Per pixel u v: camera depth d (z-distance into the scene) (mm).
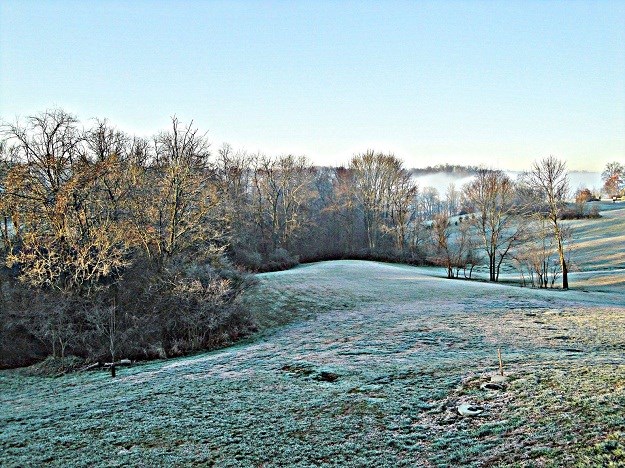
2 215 32719
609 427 10992
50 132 32938
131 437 13945
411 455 11453
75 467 12320
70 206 32125
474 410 13547
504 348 20984
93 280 31250
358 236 83062
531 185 50562
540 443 10898
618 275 50625
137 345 28688
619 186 150500
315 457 11859
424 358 20047
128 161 38000
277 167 77188
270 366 21203
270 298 40344
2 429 15930
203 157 39000
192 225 36812
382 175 82188
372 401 15234
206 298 30422
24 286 31172
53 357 28484
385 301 37688
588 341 21656
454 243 74500
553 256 66938
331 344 25016
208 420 14805
